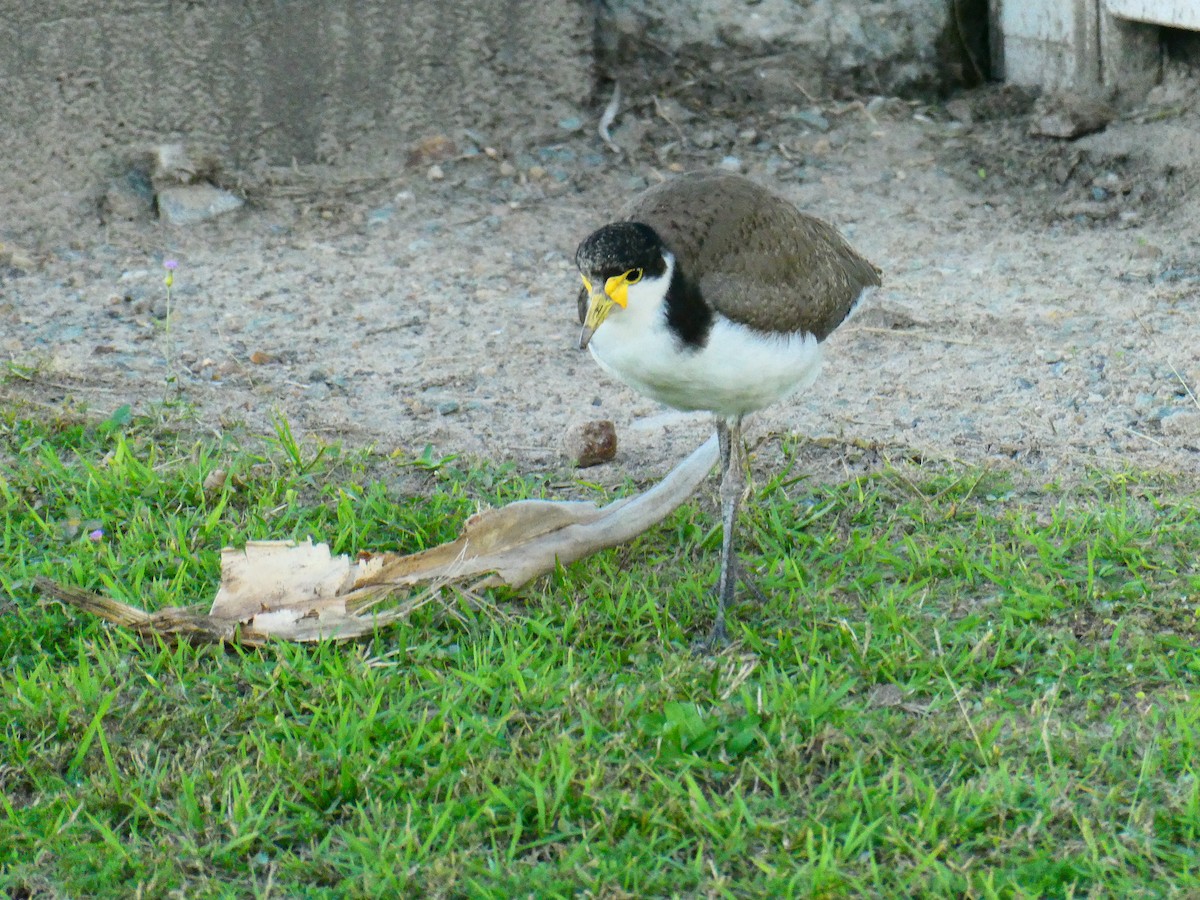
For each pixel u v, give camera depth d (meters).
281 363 12.93
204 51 15.55
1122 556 9.58
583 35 16.80
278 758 7.70
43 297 14.12
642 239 8.33
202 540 10.02
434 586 9.11
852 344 13.05
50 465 10.73
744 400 9.02
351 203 15.97
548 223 15.73
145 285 14.42
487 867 7.09
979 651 8.59
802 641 8.87
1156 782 7.45
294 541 9.48
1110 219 15.39
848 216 15.66
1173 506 10.23
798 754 7.72
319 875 7.07
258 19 15.63
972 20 17.72
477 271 14.80
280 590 9.12
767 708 8.09
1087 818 7.19
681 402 9.17
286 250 15.19
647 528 9.96
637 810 7.30
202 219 15.54
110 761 7.59
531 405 12.24
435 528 10.12
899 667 8.54
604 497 10.65
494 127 16.77
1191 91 16.42
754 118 17.34
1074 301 13.69
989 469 10.88
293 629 8.86
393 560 9.27
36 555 9.82
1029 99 17.22
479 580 9.37
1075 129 16.33
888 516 10.35
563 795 7.45
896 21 17.42
